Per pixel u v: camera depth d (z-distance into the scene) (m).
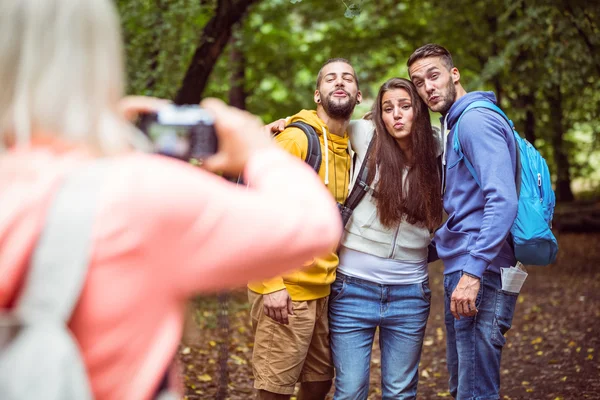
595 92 12.23
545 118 15.52
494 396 3.59
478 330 3.56
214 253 1.11
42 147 1.14
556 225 16.77
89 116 1.14
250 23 13.47
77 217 1.08
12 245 1.07
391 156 3.72
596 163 19.66
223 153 1.25
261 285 3.70
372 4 14.91
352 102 3.74
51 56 1.12
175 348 1.16
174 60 8.70
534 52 11.50
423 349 7.42
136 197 1.10
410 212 3.75
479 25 13.64
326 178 3.71
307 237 1.14
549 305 9.23
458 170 3.62
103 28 1.15
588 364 6.48
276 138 3.77
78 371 1.05
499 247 3.37
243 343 6.95
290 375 3.74
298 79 16.41
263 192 1.17
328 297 3.86
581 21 10.14
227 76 12.83
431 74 3.76
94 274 1.08
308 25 15.42
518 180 3.51
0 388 1.03
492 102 3.65
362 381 3.81
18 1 1.12
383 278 3.78
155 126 1.26
